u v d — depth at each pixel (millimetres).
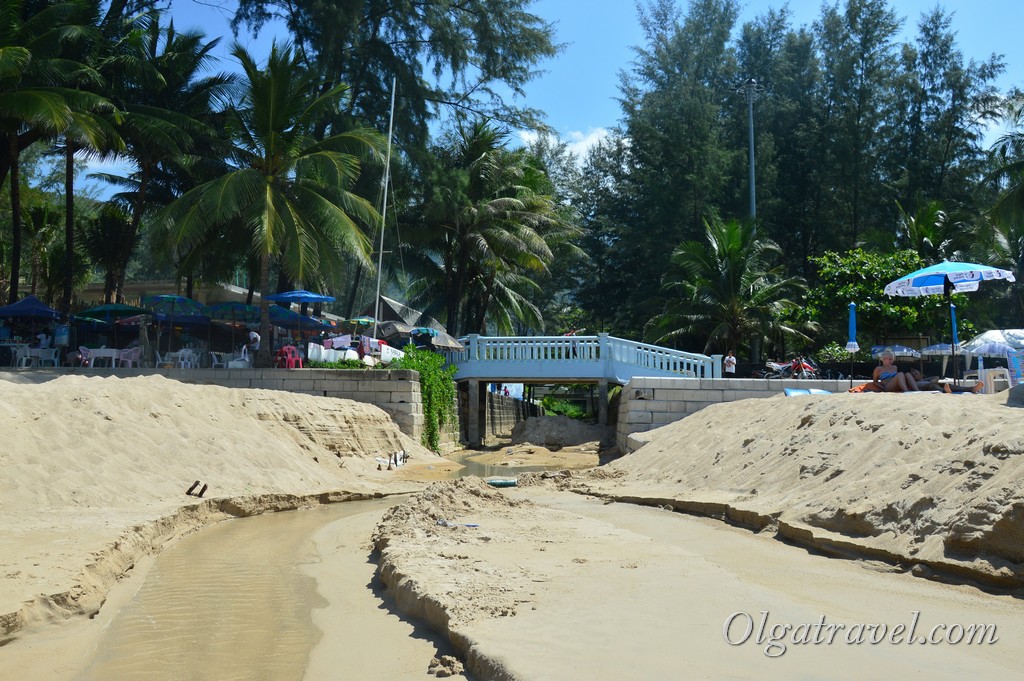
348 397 22250
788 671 4465
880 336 32188
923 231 37125
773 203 43688
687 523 10375
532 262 38250
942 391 13883
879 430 9711
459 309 41938
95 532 8570
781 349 40219
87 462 11375
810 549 8281
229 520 11547
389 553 7844
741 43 51688
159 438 13031
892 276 31625
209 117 31766
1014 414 8297
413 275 40562
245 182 24109
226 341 28328
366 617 6352
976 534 6605
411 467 19125
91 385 13930
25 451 11094
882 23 44156
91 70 25438
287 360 23766
